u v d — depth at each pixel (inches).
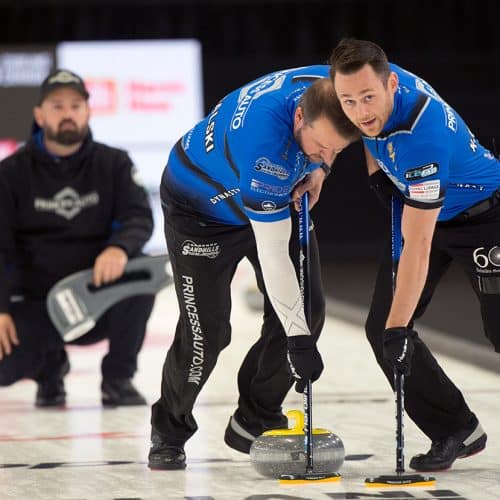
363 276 1311.5
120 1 1475.1
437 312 895.1
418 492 321.1
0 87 1021.2
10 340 525.7
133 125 1105.4
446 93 1520.7
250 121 315.6
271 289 331.6
